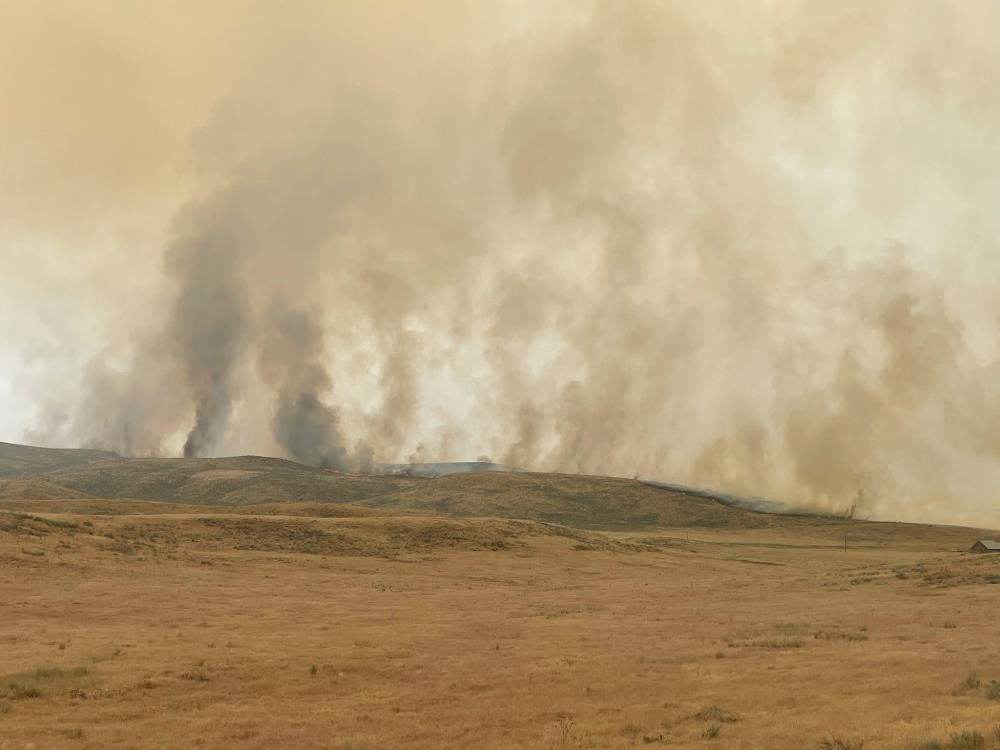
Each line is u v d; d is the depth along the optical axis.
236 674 31.03
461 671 32.31
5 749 20.48
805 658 33.38
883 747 17.80
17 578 60.94
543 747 20.28
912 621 46.44
